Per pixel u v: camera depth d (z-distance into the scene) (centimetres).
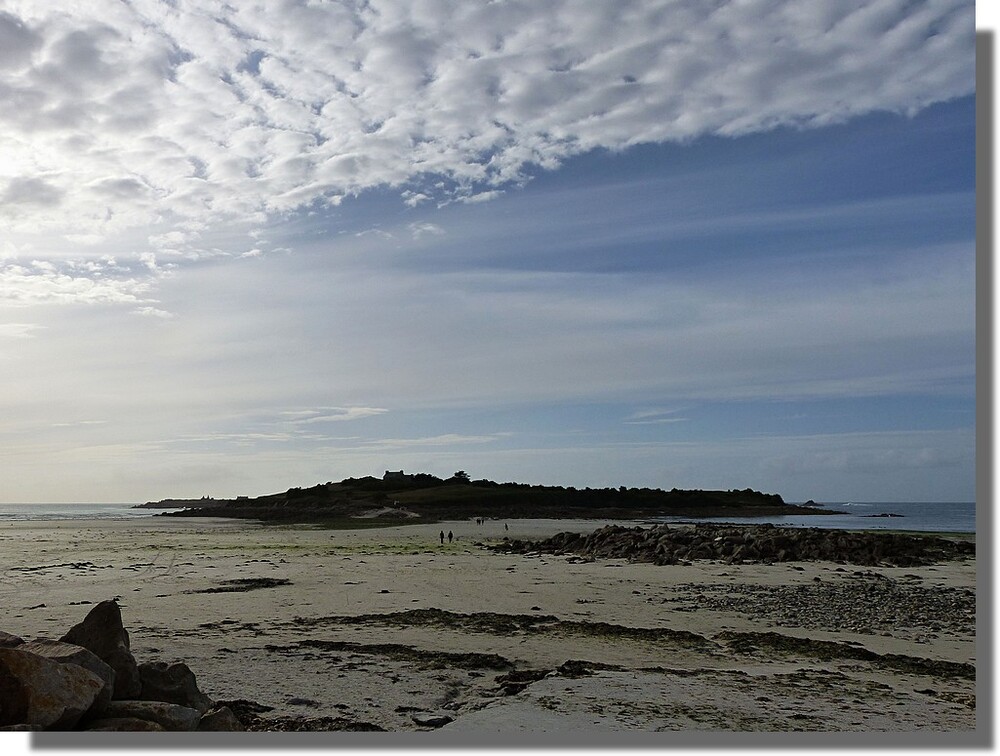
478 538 7038
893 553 4319
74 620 2250
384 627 2084
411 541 6444
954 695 1387
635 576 3425
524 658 1694
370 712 1236
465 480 19050
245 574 3550
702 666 1631
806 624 2169
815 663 1675
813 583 3114
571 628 2053
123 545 5903
